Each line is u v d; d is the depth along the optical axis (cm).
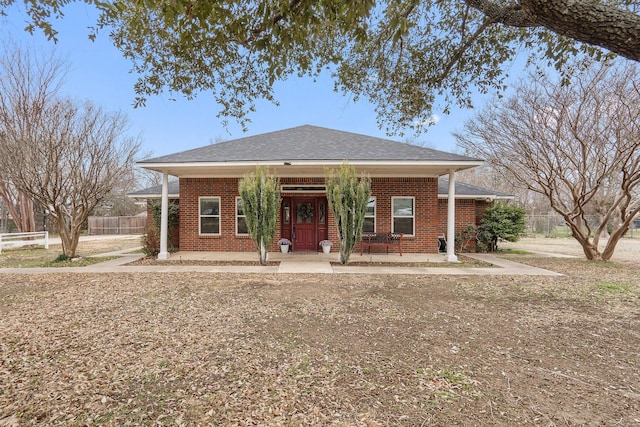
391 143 1188
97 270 884
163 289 661
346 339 403
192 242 1251
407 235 1223
